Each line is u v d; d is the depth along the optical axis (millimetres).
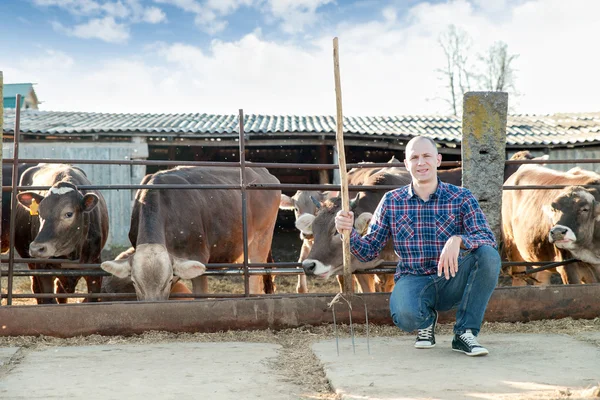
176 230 6500
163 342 4711
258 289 8383
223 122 16516
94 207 6824
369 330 5027
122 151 14930
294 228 20156
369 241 4352
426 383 3311
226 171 7871
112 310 4910
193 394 3291
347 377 3494
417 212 4199
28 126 14859
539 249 7129
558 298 5199
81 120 16344
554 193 6906
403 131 15289
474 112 5508
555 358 3869
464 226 4160
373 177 7129
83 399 3191
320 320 5117
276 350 4422
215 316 5020
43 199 6574
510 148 14805
